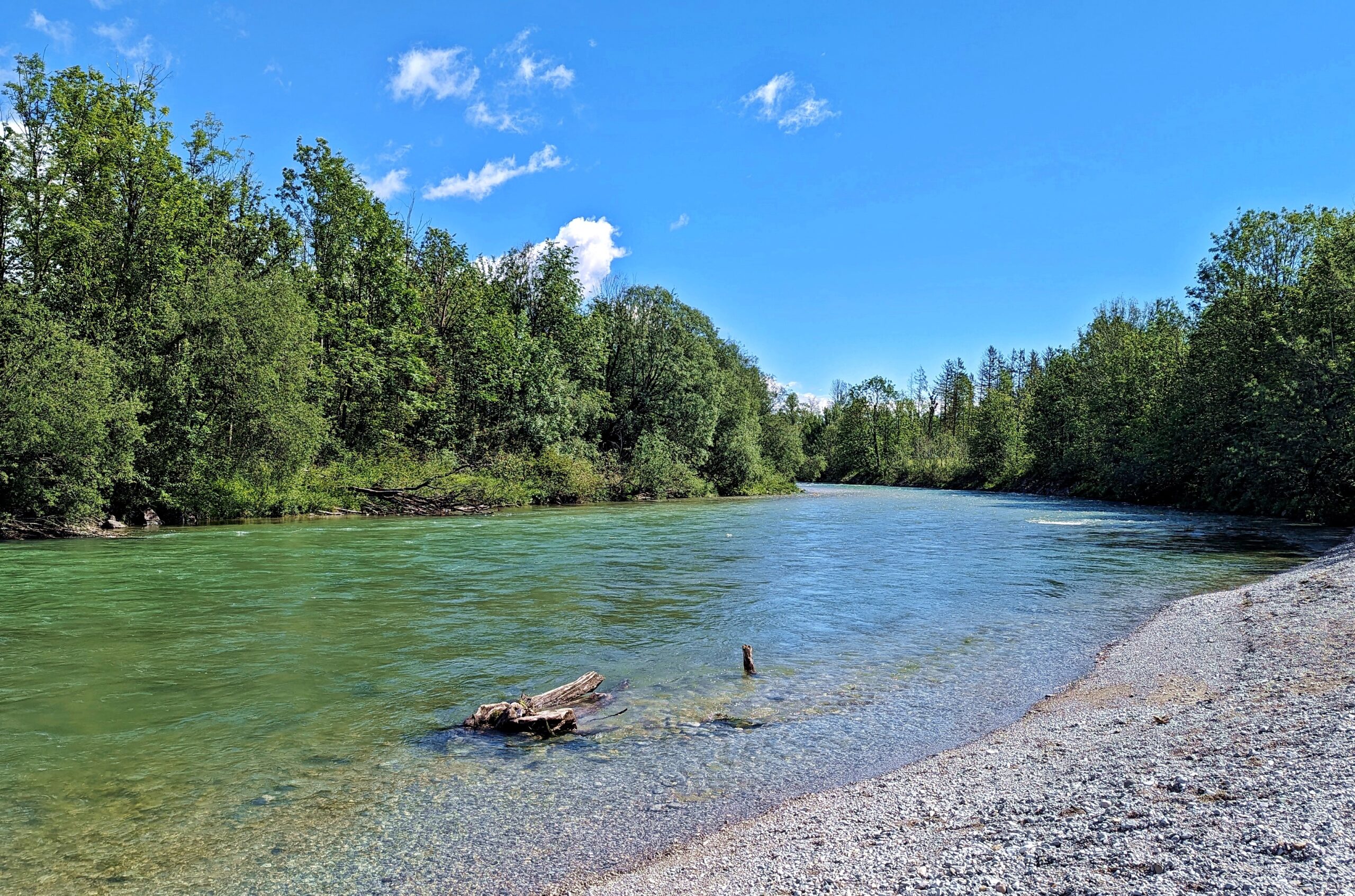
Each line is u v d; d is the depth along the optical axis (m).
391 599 15.48
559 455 50.53
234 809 6.41
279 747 7.81
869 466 114.44
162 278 30.88
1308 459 31.38
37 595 15.41
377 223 43.66
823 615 14.32
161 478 29.62
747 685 9.99
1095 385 63.44
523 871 5.37
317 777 7.09
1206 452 41.56
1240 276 42.44
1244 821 4.78
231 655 11.16
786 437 82.12
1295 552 23.02
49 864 5.49
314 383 38.50
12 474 24.56
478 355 50.88
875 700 9.38
